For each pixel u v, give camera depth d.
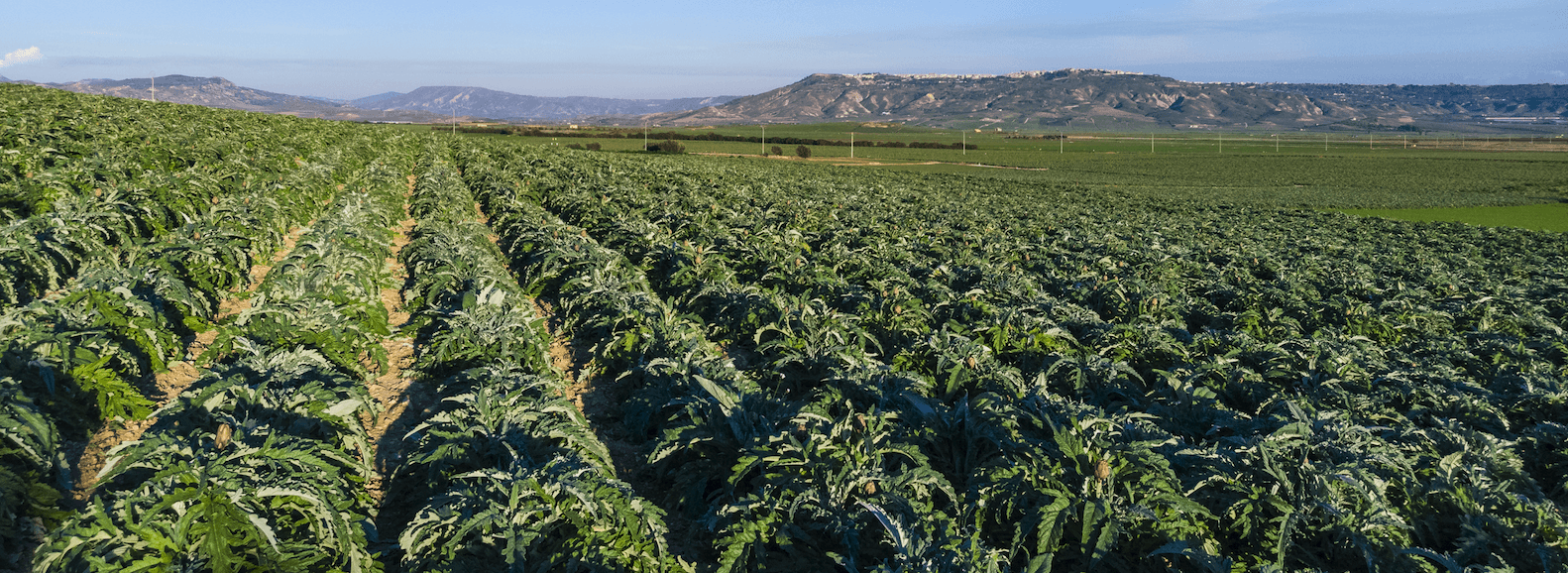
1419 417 8.09
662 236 16.03
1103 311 13.71
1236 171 115.69
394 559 4.82
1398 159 153.38
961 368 7.52
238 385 5.25
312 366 6.20
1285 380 9.29
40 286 7.93
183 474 4.05
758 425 6.12
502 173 28.70
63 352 5.34
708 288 10.69
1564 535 5.44
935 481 5.20
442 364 7.77
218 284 9.07
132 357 6.18
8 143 15.60
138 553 3.78
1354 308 13.42
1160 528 5.12
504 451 5.27
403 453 6.36
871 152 142.75
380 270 11.09
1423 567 5.15
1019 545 4.95
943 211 31.66
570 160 42.78
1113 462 5.52
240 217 11.52
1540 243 35.38
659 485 6.29
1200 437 7.04
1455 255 27.09
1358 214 55.00
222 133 27.72
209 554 3.73
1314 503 5.42
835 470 5.32
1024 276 14.76
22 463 4.54
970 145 178.50
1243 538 5.50
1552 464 7.47
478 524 4.28
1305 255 23.20
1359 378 9.10
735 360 9.59
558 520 4.71
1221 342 10.23
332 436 5.39
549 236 14.05
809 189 38.78
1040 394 6.91
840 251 15.25
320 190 18.69
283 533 4.26
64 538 3.51
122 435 5.76
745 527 4.73
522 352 7.64
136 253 9.02
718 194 29.55
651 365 7.29
